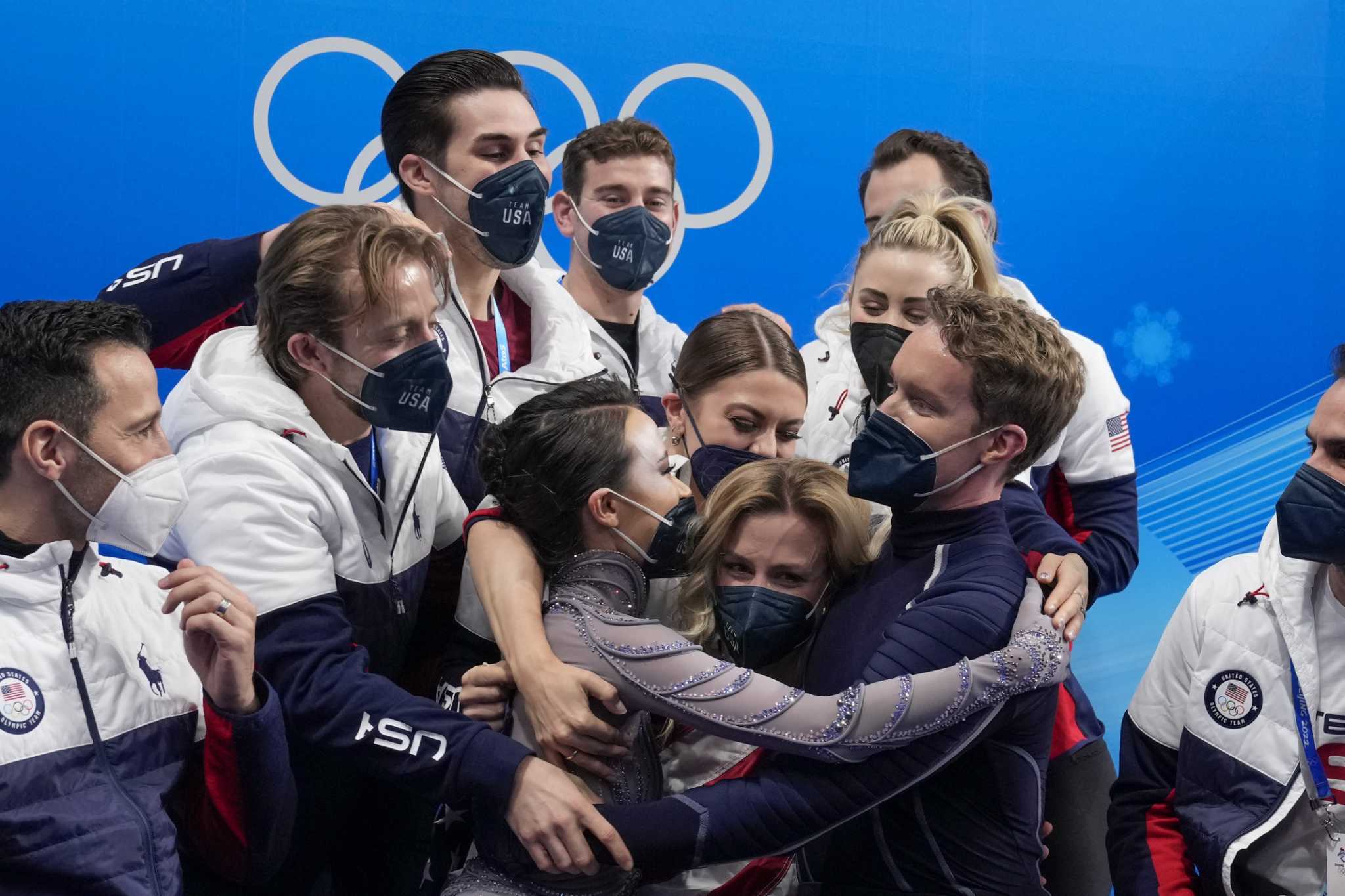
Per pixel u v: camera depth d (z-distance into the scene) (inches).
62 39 208.2
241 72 215.2
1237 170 245.0
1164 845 136.2
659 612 131.6
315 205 219.8
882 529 130.5
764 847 110.3
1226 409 247.8
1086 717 173.3
